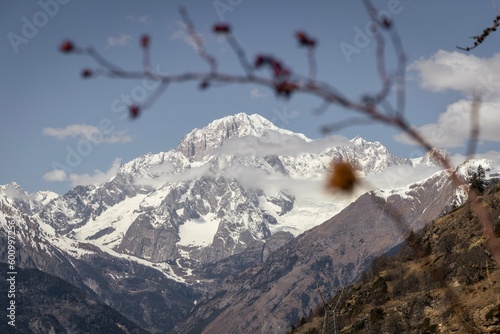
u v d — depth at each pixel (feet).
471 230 274.36
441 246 280.72
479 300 215.92
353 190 11.50
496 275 228.43
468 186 17.71
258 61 11.85
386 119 12.34
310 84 11.84
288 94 11.82
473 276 237.86
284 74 11.81
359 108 12.19
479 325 196.03
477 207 18.02
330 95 11.96
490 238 18.33
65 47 13.09
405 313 266.16
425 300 260.01
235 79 11.98
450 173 17.12
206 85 12.31
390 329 262.67
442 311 240.53
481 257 241.55
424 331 236.63
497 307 200.44
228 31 12.12
